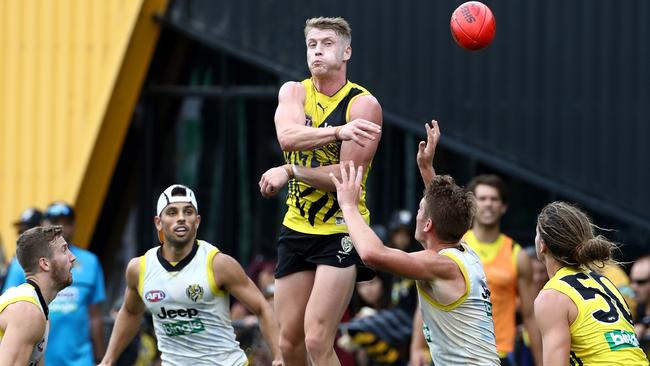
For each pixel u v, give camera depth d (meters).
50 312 32.94
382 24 38.06
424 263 22.05
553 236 22.09
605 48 36.22
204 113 42.41
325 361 23.44
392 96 37.97
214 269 26.33
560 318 21.56
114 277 43.28
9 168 42.41
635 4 35.94
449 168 38.81
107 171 42.44
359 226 22.00
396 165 39.41
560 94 36.56
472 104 37.28
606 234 37.34
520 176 36.78
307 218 23.81
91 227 42.47
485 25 24.03
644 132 35.91
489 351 22.64
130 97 42.41
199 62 42.41
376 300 35.00
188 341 26.80
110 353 27.64
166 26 41.56
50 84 42.06
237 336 35.47
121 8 41.44
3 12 42.59
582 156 36.41
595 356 21.47
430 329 22.83
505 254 30.84
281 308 24.42
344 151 23.41
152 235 43.00
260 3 40.06
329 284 23.50
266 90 41.47
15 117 42.41
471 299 22.47
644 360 21.88
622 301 22.00
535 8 36.72
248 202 41.88
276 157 41.53
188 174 42.66
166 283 26.36
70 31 41.91
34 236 25.38
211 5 40.81
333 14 38.78
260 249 41.72
